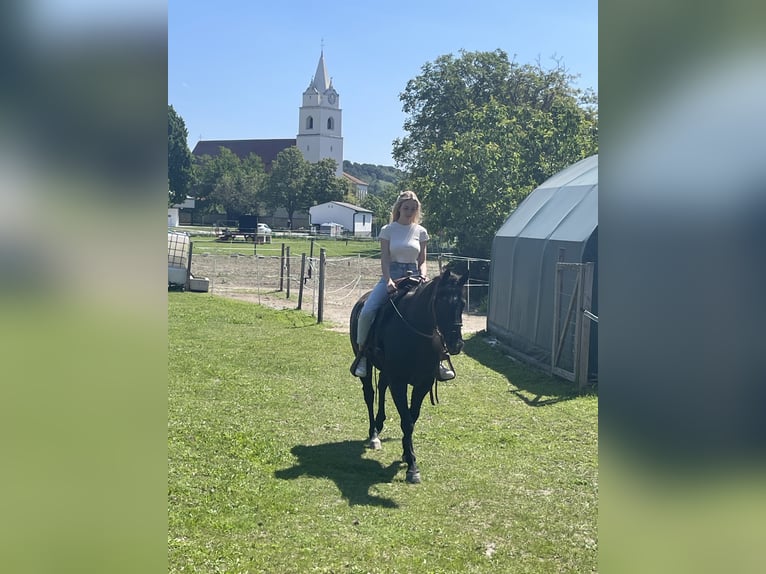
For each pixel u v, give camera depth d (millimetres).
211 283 27312
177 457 6945
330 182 102938
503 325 15641
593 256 11562
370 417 7965
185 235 24891
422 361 6691
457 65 48844
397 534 5430
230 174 103938
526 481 6797
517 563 4992
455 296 6387
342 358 13156
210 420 8461
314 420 8859
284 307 20859
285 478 6637
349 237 76688
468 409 9750
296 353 13492
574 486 6680
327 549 5098
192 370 11500
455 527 5629
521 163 25312
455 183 24547
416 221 7305
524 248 14688
